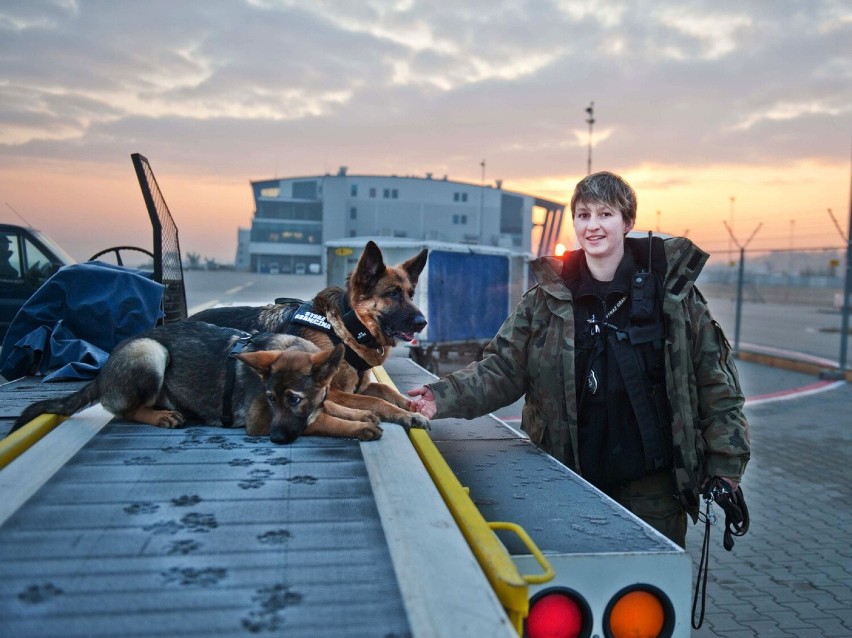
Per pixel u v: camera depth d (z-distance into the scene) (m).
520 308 3.18
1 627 1.39
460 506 2.02
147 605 1.48
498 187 78.94
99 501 2.06
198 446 2.74
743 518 2.91
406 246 11.20
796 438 8.88
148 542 1.78
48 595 1.52
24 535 1.81
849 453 8.16
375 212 79.62
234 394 3.11
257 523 1.92
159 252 5.55
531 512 2.24
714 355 2.89
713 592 4.71
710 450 2.88
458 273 11.59
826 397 11.80
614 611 1.91
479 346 12.30
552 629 1.89
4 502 2.01
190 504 2.05
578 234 3.06
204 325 3.47
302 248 86.06
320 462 2.53
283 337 3.28
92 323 4.86
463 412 3.12
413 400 3.08
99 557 1.69
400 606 1.50
